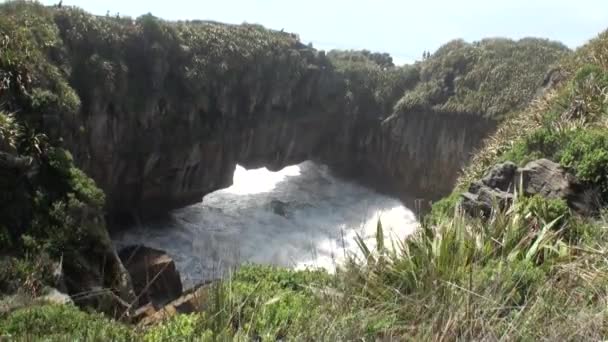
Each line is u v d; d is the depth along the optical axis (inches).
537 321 210.4
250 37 1755.7
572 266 277.0
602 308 221.9
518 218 346.3
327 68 2011.6
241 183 2004.2
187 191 1617.9
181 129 1526.8
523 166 490.6
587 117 553.0
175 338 253.6
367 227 1583.4
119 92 1346.0
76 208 800.9
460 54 2017.7
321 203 1873.8
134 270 868.0
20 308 513.3
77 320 440.8
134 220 1470.2
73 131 1051.9
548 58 1876.2
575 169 448.8
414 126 1951.3
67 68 1182.9
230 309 247.4
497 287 240.7
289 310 260.8
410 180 1977.1
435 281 247.4
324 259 1123.3
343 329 217.9
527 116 680.4
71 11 1316.4
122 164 1408.7
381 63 2404.0
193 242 1416.1
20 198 764.0
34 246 727.7
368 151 2102.6
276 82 1785.2
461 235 302.4
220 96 1606.8
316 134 2018.9
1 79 860.0
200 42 1592.0
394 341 212.4
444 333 204.5
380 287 261.7
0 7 1181.7
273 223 1648.6
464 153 1827.0
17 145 801.6
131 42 1422.2
